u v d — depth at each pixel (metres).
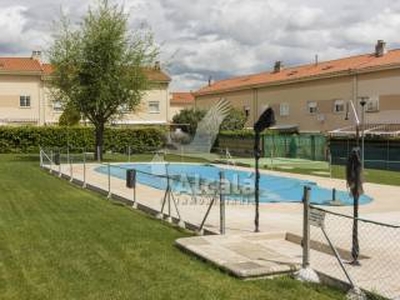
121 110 34.91
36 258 9.01
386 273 7.92
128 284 7.57
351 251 8.91
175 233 11.08
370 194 18.59
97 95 33.22
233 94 61.72
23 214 13.59
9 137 42.19
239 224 11.98
